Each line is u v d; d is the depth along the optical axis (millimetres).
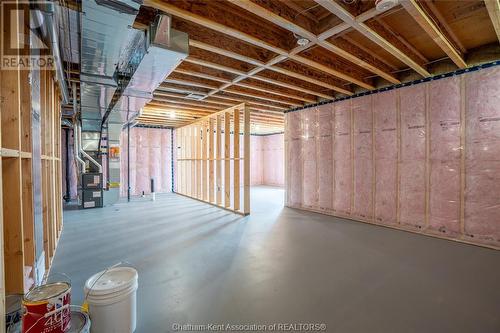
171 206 6363
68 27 1925
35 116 2090
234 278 2459
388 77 3844
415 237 3746
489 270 2615
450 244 3434
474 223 3412
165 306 1989
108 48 2236
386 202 4340
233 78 3986
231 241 3586
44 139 2662
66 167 7285
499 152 3207
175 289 2248
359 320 1821
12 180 1586
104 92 3424
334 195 5160
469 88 3418
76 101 4516
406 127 4062
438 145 3725
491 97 3240
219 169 6352
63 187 7230
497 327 1730
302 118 5797
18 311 1465
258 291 2219
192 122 7730
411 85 3982
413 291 2215
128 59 2789
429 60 3656
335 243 3494
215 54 3316
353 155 4812
